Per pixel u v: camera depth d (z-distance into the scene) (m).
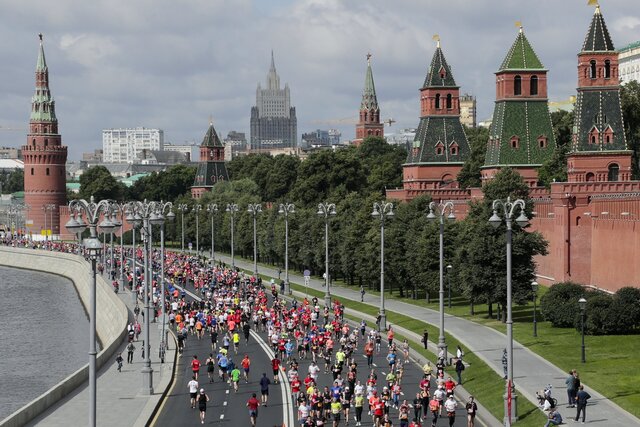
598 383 104.88
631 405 94.56
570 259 183.88
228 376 121.75
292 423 96.69
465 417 99.00
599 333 134.38
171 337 163.62
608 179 194.38
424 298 197.75
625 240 162.38
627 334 133.00
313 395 94.31
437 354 131.62
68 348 191.75
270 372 127.81
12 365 173.25
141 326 172.75
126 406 106.50
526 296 151.75
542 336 137.75
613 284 168.50
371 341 135.00
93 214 82.94
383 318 158.25
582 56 195.50
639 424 87.44
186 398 112.12
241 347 149.75
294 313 164.62
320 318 177.88
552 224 192.00
